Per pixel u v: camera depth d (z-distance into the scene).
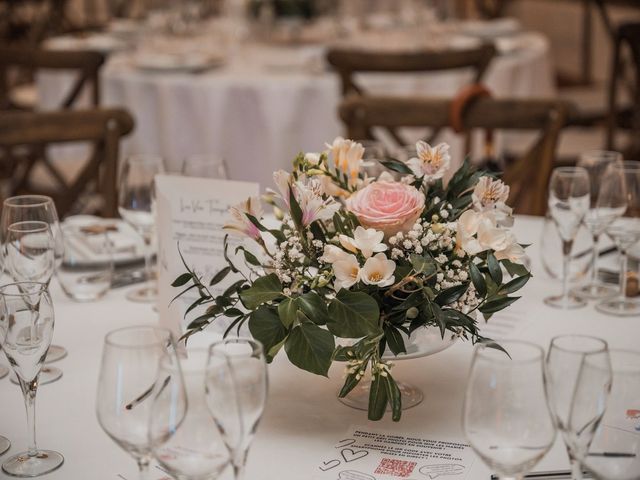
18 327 1.05
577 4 6.54
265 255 1.26
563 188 1.57
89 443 1.13
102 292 1.65
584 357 0.87
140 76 3.50
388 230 1.12
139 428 0.89
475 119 2.47
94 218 2.03
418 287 1.11
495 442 0.82
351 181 1.22
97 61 3.32
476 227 1.10
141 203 1.65
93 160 2.41
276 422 1.18
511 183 2.45
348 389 1.13
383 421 1.18
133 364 0.89
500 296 1.13
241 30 4.34
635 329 1.49
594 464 0.89
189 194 1.33
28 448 1.11
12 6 5.94
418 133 3.51
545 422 0.82
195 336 1.36
